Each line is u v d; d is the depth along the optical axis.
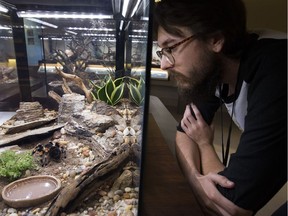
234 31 0.58
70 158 0.87
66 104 1.29
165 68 0.65
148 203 0.59
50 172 0.78
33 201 0.61
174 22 0.55
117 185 0.66
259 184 0.53
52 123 1.24
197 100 0.79
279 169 0.52
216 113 1.00
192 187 0.66
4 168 0.75
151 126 1.08
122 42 1.46
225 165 0.81
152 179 0.69
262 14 2.03
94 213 0.58
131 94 1.00
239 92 0.65
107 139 0.88
